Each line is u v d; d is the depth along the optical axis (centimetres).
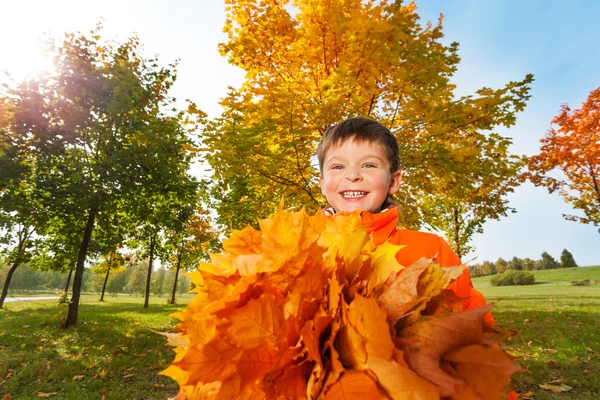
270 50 588
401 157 441
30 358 484
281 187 529
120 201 896
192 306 56
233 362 41
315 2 475
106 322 895
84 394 355
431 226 576
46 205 792
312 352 39
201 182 959
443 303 47
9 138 795
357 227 57
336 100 382
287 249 48
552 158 1026
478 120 439
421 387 35
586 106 962
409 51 412
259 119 453
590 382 334
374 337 39
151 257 1748
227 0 557
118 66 962
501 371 38
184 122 501
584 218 1104
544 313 783
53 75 836
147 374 424
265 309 43
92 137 887
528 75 394
